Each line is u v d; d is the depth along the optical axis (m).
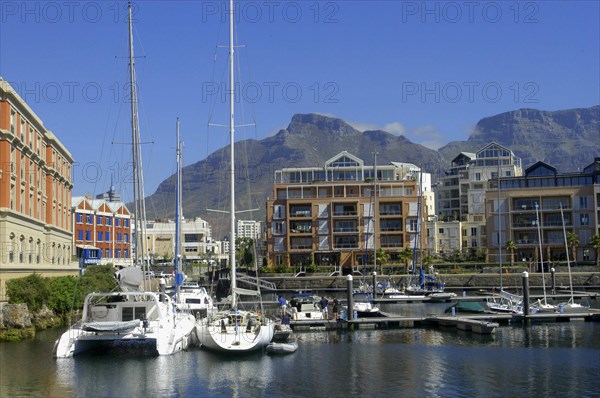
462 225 164.75
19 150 59.72
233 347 38.75
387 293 95.25
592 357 41.03
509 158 191.25
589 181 127.56
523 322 59.34
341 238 135.50
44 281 54.28
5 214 54.81
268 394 31.23
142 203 55.78
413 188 138.62
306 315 57.06
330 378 34.66
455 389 32.25
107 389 31.64
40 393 30.73
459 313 67.19
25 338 46.41
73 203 128.12
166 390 31.75
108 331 37.69
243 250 172.88
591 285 109.06
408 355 41.69
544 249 127.81
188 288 64.88
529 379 34.56
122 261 133.50
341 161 159.12
